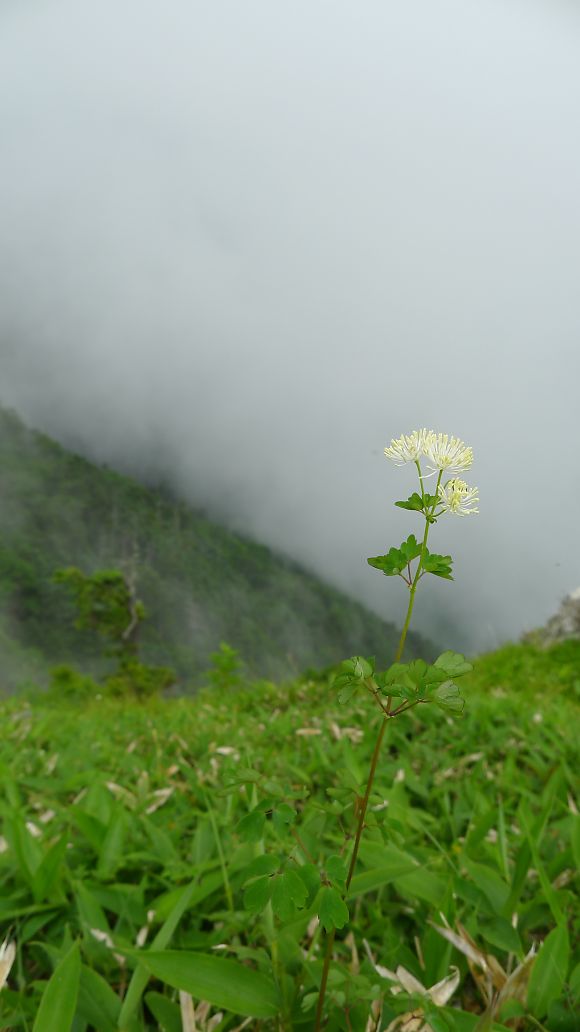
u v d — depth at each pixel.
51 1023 0.44
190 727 1.61
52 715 2.03
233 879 0.74
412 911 0.73
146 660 40.91
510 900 0.67
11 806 0.92
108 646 17.55
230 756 1.20
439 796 1.08
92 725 1.72
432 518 0.39
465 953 0.57
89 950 0.63
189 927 0.71
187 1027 0.52
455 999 0.63
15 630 36.31
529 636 4.70
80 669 35.47
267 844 0.76
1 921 0.71
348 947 0.65
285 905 0.39
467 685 2.60
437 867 0.78
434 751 1.32
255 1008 0.50
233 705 2.06
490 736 1.41
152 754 1.34
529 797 1.02
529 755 1.32
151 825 0.85
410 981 0.53
